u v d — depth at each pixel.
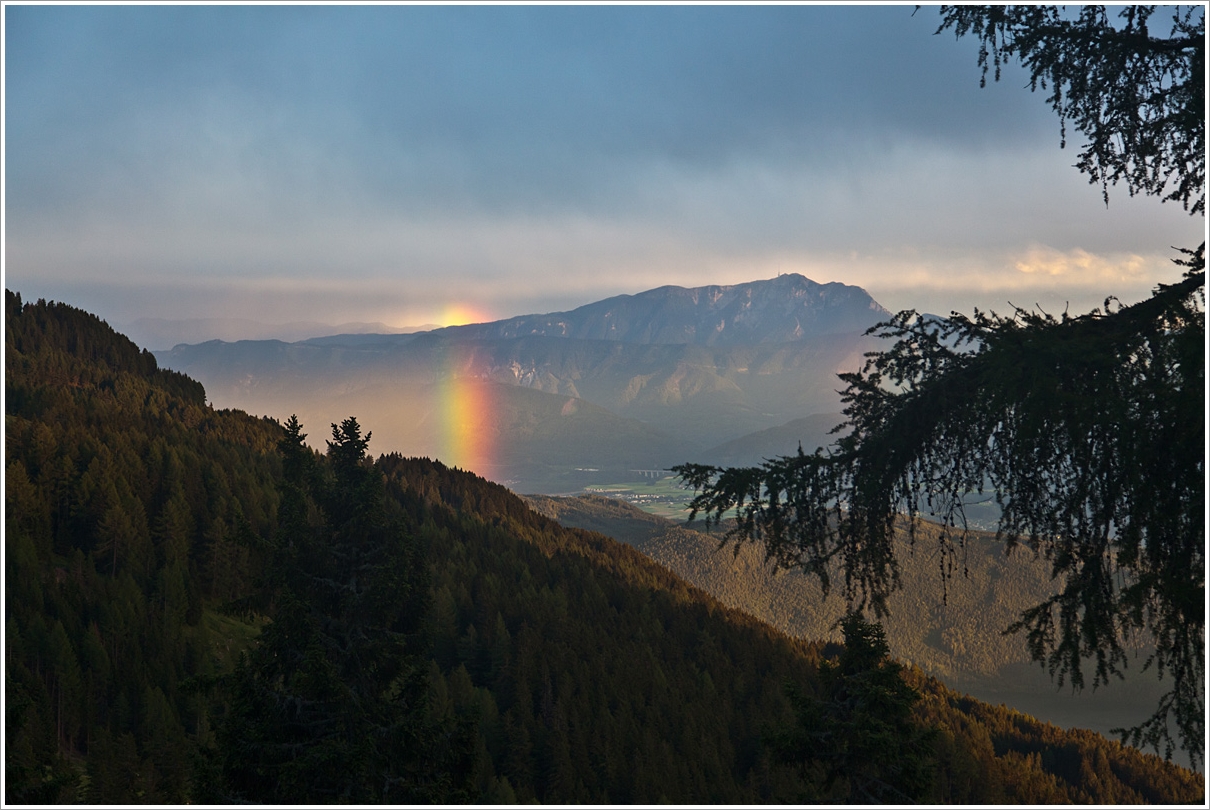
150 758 67.69
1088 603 8.47
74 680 75.38
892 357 9.47
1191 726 7.95
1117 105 9.91
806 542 9.42
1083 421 7.95
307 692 18.36
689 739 85.25
